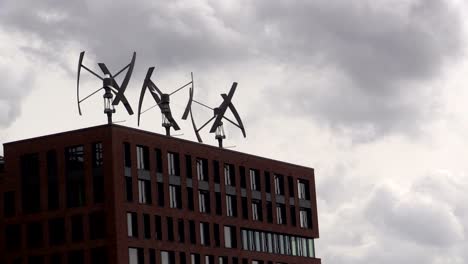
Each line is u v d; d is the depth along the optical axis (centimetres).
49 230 15662
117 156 15438
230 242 17288
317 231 19238
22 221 15838
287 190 18725
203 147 17062
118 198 15338
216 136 17825
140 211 15650
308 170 19325
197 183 16800
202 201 16888
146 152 15975
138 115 16575
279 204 18525
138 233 15562
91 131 15550
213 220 16975
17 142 16000
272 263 18100
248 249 17612
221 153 17412
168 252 16050
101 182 15438
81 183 15550
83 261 15388
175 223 16225
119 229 15275
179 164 16500
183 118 17000
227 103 17838
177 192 16425
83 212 15462
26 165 15925
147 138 16000
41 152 15838
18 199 15888
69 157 15662
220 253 17000
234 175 17588
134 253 15462
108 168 15375
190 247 16438
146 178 15862
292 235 18712
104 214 15338
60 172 15675
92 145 15538
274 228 18225
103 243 15288
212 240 16888
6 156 16062
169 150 16362
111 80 16088
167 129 16888
